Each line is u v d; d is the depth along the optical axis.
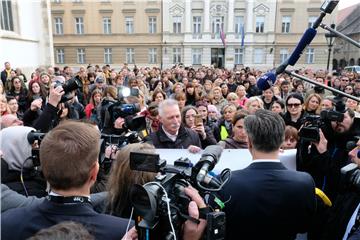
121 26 32.34
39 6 18.62
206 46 31.66
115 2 31.92
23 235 1.18
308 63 30.73
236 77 12.55
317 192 2.03
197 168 1.24
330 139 2.37
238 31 31.36
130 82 7.79
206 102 5.33
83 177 1.23
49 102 2.24
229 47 31.31
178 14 31.61
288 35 31.03
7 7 15.62
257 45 31.23
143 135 2.81
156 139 3.18
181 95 4.89
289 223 1.59
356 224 1.66
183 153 2.87
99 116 3.83
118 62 33.00
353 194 1.81
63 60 33.34
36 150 1.81
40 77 6.52
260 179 1.61
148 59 32.78
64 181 1.21
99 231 1.19
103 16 32.34
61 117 2.74
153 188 1.09
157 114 3.56
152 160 1.23
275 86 7.33
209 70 14.61
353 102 4.46
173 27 31.98
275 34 31.03
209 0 30.83
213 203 1.23
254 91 8.43
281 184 1.59
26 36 17.30
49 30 19.23
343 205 1.86
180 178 1.21
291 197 1.58
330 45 10.34
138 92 4.89
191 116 3.66
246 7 30.80
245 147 3.12
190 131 3.35
